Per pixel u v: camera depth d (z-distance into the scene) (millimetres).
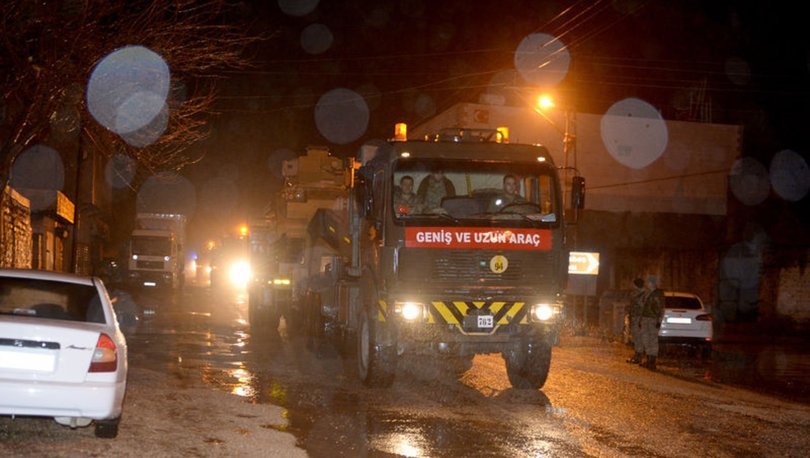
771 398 13047
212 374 13508
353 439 8812
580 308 31594
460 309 11797
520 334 11984
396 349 11969
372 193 12641
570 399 11891
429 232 11773
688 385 14227
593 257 26469
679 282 35500
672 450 8656
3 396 7203
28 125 14852
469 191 12312
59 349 7422
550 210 12375
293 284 24047
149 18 13984
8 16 13000
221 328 23891
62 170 37812
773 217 42188
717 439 9312
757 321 32688
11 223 24547
